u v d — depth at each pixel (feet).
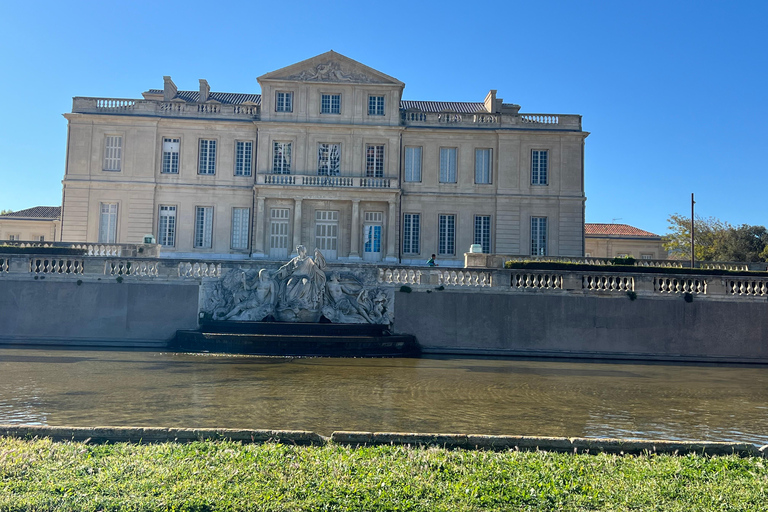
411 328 92.84
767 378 71.67
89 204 155.02
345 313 91.25
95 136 156.66
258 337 81.15
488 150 162.50
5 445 28.86
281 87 159.22
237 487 24.08
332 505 22.82
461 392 53.93
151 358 74.23
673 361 90.22
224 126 159.53
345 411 43.42
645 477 26.86
